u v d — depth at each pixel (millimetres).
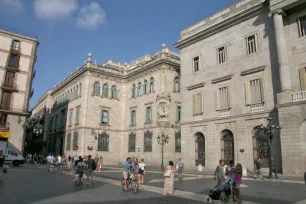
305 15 24312
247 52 28328
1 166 17703
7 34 47875
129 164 16000
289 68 24719
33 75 55531
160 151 40344
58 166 33250
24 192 13820
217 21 32406
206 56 32875
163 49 44406
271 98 25281
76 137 48188
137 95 48406
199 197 13023
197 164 31766
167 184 13664
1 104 45531
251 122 26578
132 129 48031
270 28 26406
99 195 13336
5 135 43250
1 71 46281
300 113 21734
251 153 26109
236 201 11461
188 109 34000
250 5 28672
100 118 48438
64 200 11695
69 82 57156
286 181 19344
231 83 29203
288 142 22250
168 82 43438
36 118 83938
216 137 29750
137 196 13227
